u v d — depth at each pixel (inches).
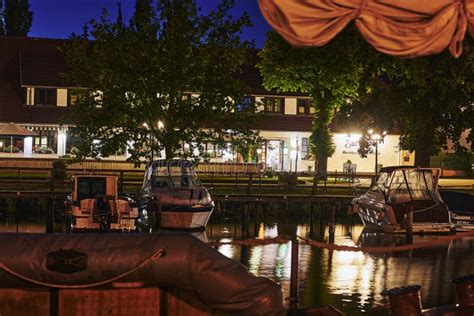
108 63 1416.1
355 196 1498.5
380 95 1567.4
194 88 1464.1
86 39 1461.6
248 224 1380.4
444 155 2326.5
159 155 1489.9
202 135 1472.7
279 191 1628.9
